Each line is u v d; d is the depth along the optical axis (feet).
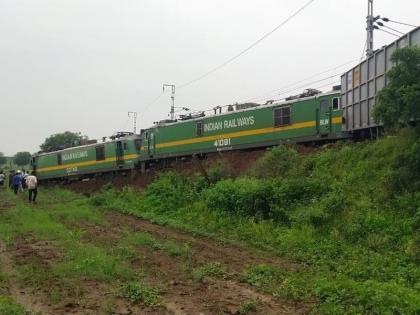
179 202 72.69
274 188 56.59
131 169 124.67
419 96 43.70
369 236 41.34
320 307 26.89
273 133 85.61
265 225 52.34
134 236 49.44
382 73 57.67
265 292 30.25
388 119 47.70
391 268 34.50
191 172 92.99
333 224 46.39
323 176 58.08
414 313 24.88
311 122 78.74
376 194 47.52
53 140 316.19
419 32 49.14
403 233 39.75
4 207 82.23
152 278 33.42
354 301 27.32
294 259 41.01
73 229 55.83
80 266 34.63
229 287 31.42
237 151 92.68
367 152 56.08
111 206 83.61
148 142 119.75
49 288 30.09
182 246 45.93
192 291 30.17
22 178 125.70
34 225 56.65
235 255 42.57
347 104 70.69
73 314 25.38
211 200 63.98
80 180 150.41
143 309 26.40
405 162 46.68
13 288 30.45
